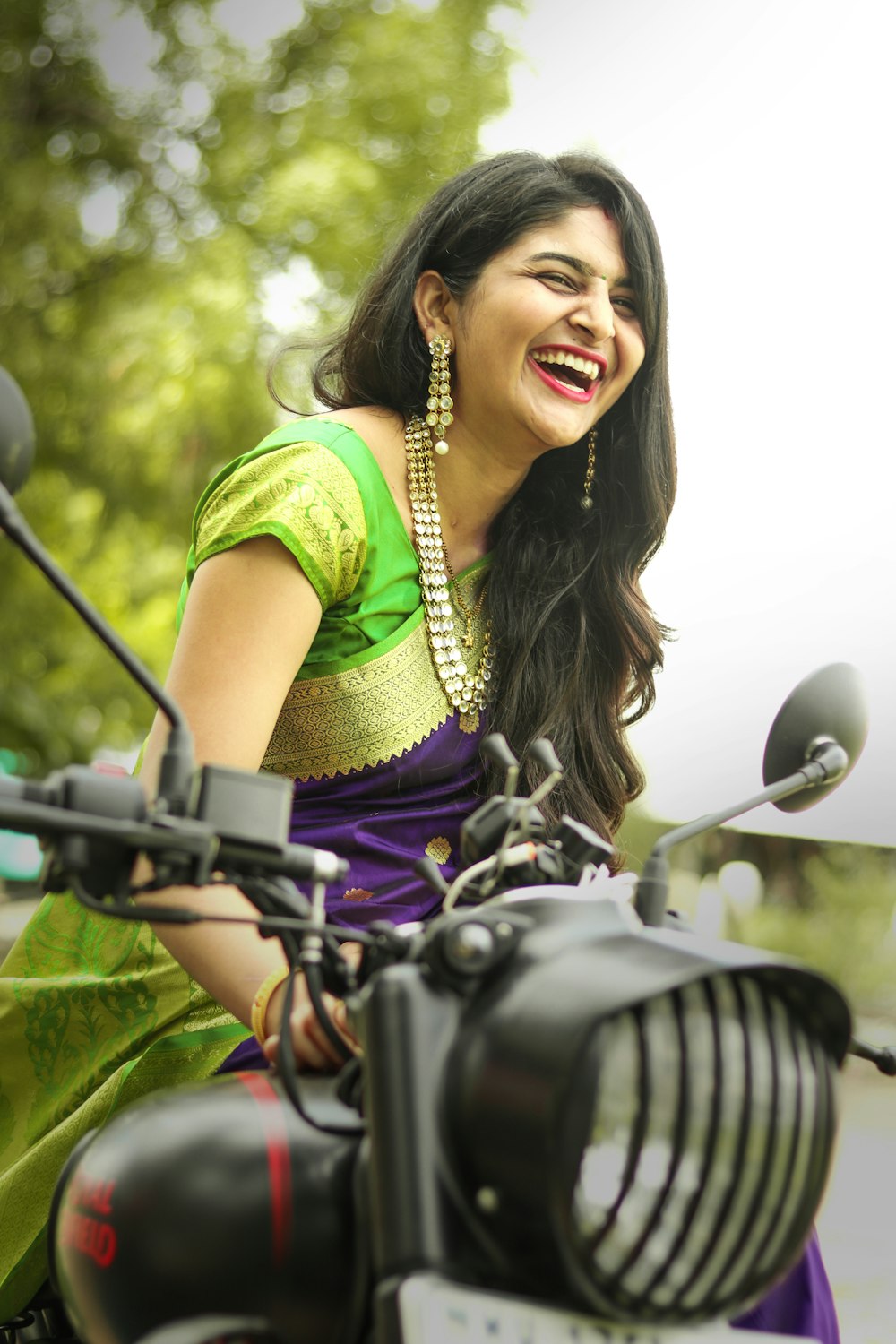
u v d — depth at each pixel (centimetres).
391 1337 79
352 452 174
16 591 973
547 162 189
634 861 216
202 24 995
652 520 204
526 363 182
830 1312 132
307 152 962
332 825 170
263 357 924
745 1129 81
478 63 991
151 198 972
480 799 181
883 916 717
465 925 85
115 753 1070
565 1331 81
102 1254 92
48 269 947
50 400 937
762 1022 83
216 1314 90
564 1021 79
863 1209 359
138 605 985
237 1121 95
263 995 123
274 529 159
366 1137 93
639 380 199
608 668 203
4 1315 158
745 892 734
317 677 171
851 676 131
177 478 937
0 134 933
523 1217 79
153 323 928
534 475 202
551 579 195
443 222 186
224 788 93
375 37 985
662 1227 80
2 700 987
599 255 184
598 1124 80
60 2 977
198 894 134
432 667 179
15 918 607
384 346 189
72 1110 169
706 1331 88
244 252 934
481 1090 81
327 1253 91
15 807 83
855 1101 511
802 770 125
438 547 183
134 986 168
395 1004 84
